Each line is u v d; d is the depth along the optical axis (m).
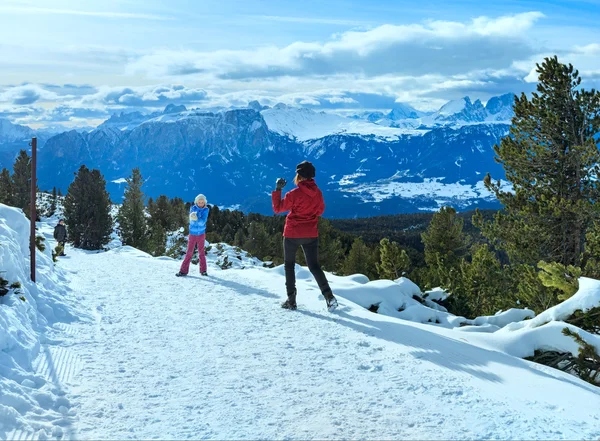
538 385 4.65
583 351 5.96
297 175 7.33
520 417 3.82
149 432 3.55
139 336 6.05
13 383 3.99
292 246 7.36
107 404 4.01
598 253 13.61
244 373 4.78
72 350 5.39
